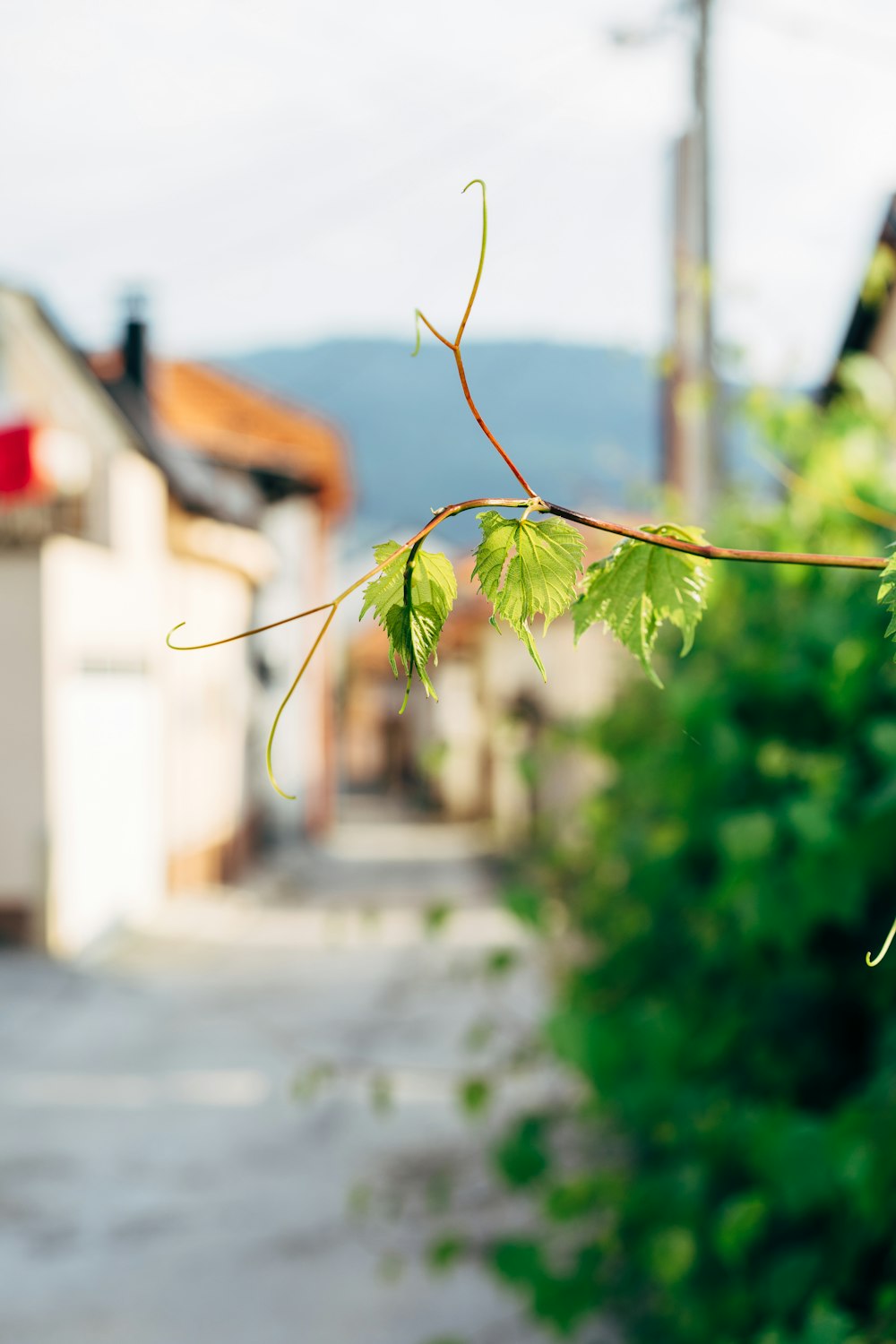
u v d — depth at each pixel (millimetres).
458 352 611
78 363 15453
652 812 4184
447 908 3840
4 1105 8805
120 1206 6914
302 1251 6203
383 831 33969
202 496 18562
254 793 23469
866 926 2828
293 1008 11641
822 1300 1907
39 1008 11555
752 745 3014
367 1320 5469
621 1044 3256
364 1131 7859
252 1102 8711
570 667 16172
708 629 3652
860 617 2594
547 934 3908
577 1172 4207
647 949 3924
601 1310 4312
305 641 26969
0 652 13516
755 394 3172
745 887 2715
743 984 3172
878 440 3008
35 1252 6336
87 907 14469
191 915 16672
